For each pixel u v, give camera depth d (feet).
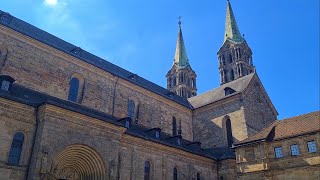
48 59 128.57
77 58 136.67
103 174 103.55
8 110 92.73
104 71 145.38
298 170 114.52
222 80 286.66
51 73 127.24
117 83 151.02
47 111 95.81
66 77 131.95
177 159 136.87
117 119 140.15
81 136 101.35
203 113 184.85
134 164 119.14
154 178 123.85
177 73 312.50
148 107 161.68
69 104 126.00
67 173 101.09
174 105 178.81
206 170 147.64
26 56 122.01
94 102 137.39
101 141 106.32
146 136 130.31
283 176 117.39
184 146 151.43
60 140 95.71
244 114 164.76
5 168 86.63
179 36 338.54
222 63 294.25
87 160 103.24
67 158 99.25
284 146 121.08
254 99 177.47
